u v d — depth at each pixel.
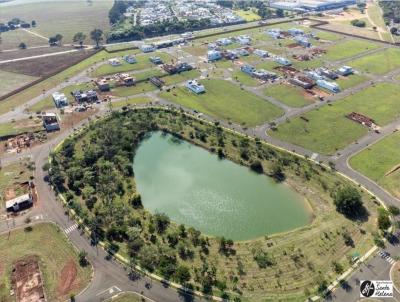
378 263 126.88
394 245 133.75
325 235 139.62
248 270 126.38
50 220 150.12
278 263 128.75
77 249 136.25
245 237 142.12
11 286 122.56
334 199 154.50
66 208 156.25
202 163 188.62
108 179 169.88
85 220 147.00
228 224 149.25
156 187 171.75
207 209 157.38
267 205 158.50
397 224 142.00
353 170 174.88
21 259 132.50
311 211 153.12
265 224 148.38
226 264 128.88
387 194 159.50
